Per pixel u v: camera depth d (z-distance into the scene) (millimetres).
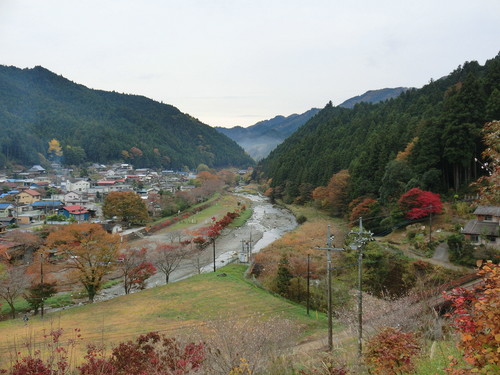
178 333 21281
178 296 30953
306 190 82688
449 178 50906
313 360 10602
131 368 10070
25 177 117312
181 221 71938
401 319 15617
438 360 7555
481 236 32531
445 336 11039
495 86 53500
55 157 152125
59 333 10906
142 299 30594
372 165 60438
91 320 26156
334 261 37719
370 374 8164
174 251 42656
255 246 53156
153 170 169500
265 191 112188
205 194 99875
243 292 31734
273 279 34531
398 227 43344
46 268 35219
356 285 31500
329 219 62656
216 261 47000
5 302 34094
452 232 37281
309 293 29516
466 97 48344
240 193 120812
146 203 79000
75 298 35750
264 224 69188
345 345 16312
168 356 10617
